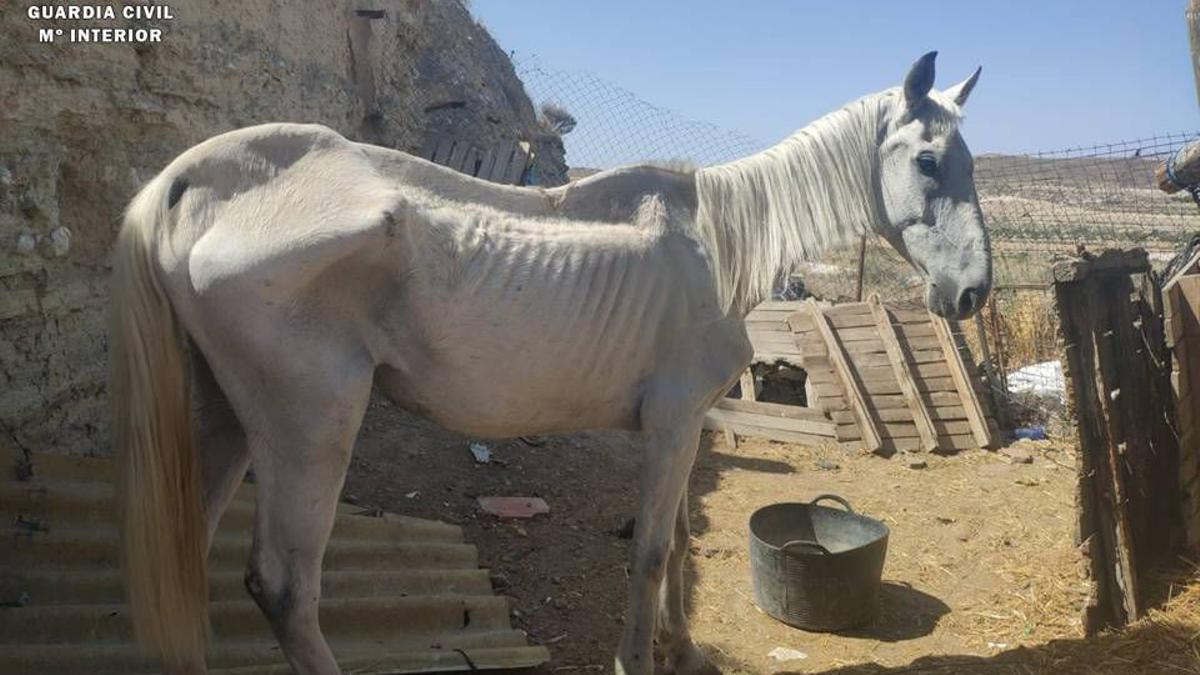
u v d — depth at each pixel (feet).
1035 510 15.62
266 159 7.09
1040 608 11.49
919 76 8.95
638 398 8.36
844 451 19.21
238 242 6.72
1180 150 14.69
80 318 10.77
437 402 7.72
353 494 13.62
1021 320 25.03
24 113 9.56
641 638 8.57
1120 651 9.84
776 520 12.48
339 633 9.62
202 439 7.88
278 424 6.99
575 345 7.80
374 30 22.91
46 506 9.09
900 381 19.97
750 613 11.66
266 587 7.05
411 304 7.21
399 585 10.68
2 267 9.36
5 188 9.38
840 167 9.05
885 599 12.13
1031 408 20.97
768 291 8.86
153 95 11.87
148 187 7.12
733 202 8.64
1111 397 10.48
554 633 10.82
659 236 8.20
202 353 7.11
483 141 30.68
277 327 6.75
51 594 8.45
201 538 7.18
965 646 10.73
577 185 8.30
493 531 13.47
